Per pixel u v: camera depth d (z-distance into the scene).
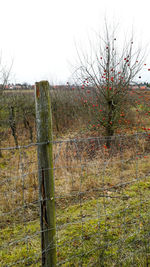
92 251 2.15
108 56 5.59
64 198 3.36
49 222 1.55
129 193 3.38
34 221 2.81
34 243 2.35
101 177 3.96
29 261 2.08
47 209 1.53
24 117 8.30
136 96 6.84
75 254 2.13
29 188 3.53
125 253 2.09
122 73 5.73
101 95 6.09
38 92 1.39
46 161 1.46
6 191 3.40
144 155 5.02
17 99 8.47
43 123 1.42
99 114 6.02
